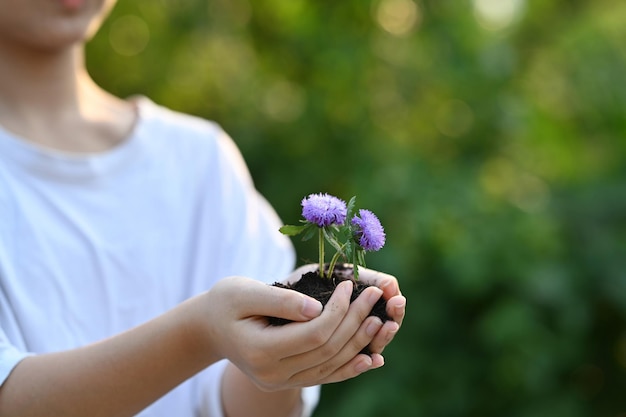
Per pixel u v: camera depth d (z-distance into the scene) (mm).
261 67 3486
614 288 3072
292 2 3449
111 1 1642
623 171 3420
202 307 1185
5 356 1285
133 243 1590
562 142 3537
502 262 2971
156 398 1268
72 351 1275
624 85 3539
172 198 1667
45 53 1577
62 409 1243
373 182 3086
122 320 1550
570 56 3559
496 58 3314
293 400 1460
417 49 3338
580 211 3248
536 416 3020
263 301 1102
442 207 2994
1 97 1565
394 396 2955
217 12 3516
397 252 2951
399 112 3381
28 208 1494
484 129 3328
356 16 3387
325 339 1069
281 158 3369
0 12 1488
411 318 3041
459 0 3352
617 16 3695
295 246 3186
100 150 1637
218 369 1573
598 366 3309
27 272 1462
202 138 1765
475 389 3057
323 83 3340
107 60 3691
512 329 2908
